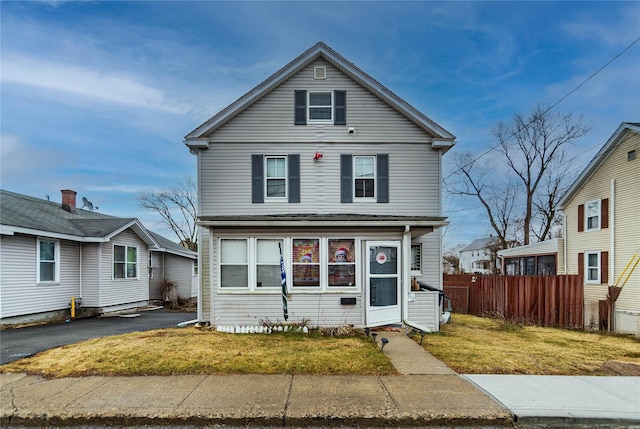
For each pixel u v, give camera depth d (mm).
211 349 7043
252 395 4812
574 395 4980
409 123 11602
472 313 16250
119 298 16016
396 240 9594
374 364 6176
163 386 5152
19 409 4402
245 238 9430
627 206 13523
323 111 11680
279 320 9164
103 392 4934
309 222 9273
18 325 11516
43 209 15180
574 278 12914
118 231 15156
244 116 11484
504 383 5410
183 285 21750
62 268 13492
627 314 12172
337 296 9289
